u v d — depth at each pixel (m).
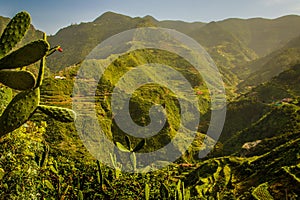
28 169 2.52
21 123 1.58
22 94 1.58
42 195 2.51
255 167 27.03
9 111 1.55
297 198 7.01
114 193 2.50
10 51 1.55
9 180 2.43
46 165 2.72
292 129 41.91
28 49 1.47
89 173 2.66
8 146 2.53
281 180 19.97
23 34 1.58
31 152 2.63
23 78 1.50
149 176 2.76
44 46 1.48
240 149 43.84
